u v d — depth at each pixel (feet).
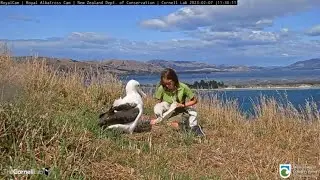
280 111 28.91
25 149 15.29
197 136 23.63
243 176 18.67
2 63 31.24
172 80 24.56
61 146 15.85
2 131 15.55
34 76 29.22
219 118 28.81
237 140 24.30
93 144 17.65
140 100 22.56
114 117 21.62
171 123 24.22
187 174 17.60
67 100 28.02
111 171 16.26
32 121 16.72
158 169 17.43
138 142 20.62
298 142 24.48
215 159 20.43
